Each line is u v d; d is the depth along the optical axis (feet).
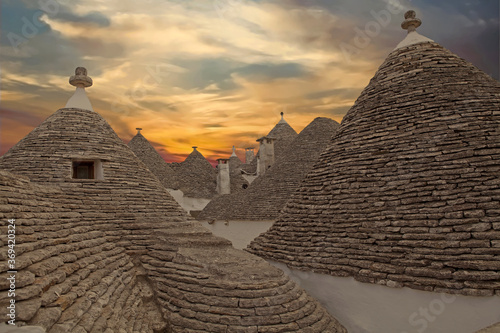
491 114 26.25
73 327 15.52
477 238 22.16
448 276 21.79
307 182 34.19
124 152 38.68
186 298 23.58
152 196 37.01
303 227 31.42
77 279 19.51
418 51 32.37
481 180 23.66
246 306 22.08
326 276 27.55
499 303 20.17
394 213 26.02
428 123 27.53
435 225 23.80
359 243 26.78
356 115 33.04
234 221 60.23
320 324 23.12
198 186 85.92
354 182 29.37
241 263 26.30
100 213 31.27
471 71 29.89
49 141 34.88
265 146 77.46
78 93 39.55
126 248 29.99
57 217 25.45
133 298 24.29
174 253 28.50
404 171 26.96
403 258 24.04
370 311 24.95
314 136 61.00
